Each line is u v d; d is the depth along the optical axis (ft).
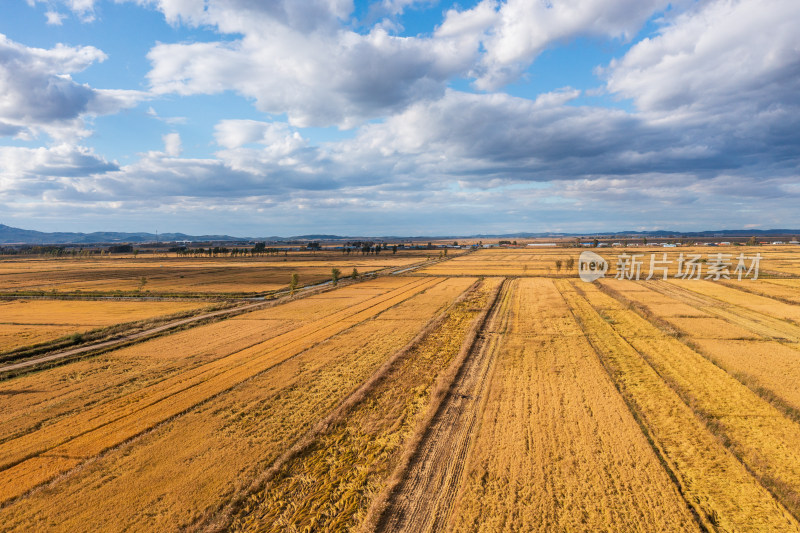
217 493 57.00
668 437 69.15
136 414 82.94
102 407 86.84
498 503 52.80
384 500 54.19
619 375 100.07
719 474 58.54
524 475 58.59
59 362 119.44
